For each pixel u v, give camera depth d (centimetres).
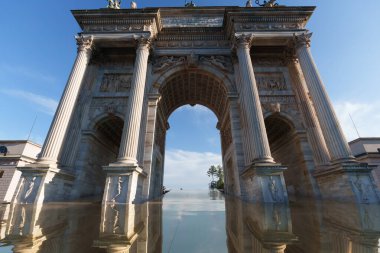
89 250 543
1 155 3491
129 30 2520
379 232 695
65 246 574
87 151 2214
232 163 2531
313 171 2048
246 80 2175
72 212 1179
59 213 1139
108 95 2481
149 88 2531
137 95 2109
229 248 546
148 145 2239
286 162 2577
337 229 743
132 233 718
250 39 2392
